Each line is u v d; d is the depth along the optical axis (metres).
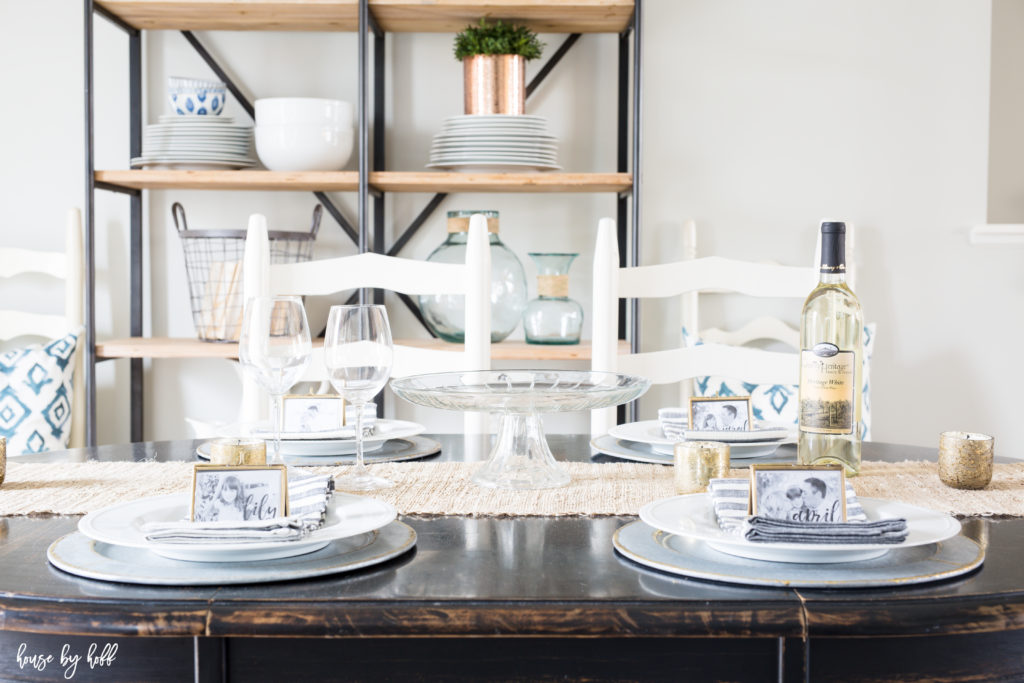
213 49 2.64
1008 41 2.82
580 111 2.65
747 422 1.32
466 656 0.73
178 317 2.69
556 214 2.68
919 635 0.72
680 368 1.64
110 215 2.65
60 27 2.64
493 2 2.32
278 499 0.88
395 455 1.29
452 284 1.64
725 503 0.85
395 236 2.67
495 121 2.35
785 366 1.63
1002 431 2.70
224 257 2.51
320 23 2.51
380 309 1.10
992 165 2.84
